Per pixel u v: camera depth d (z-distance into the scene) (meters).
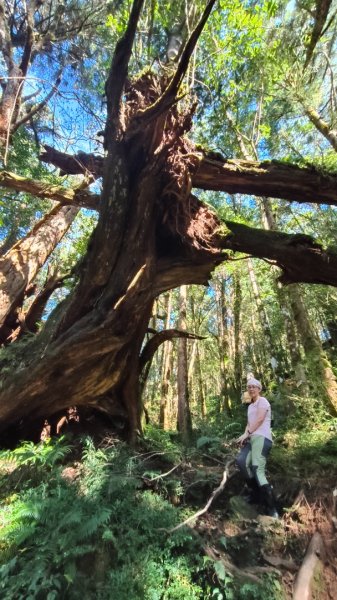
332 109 7.88
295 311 8.55
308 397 7.38
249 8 6.62
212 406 15.02
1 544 3.56
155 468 5.19
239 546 3.94
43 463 4.63
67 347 4.86
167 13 5.79
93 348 4.94
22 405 5.30
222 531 4.20
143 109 4.32
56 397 5.42
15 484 4.52
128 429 5.93
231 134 9.70
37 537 3.52
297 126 9.69
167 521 3.95
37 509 3.64
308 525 4.20
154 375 18.59
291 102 8.38
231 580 3.43
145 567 3.44
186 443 7.41
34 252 7.72
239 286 13.33
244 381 13.95
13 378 5.16
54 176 8.95
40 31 9.05
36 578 3.03
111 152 4.48
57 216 8.76
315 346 8.02
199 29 3.29
